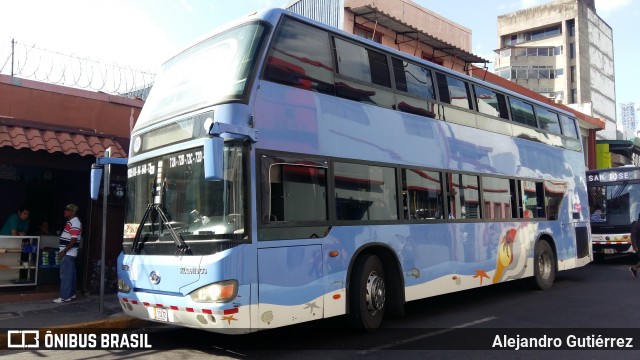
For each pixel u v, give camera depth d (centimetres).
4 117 937
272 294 572
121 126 1086
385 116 782
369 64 779
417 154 828
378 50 802
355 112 731
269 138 601
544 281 1121
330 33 724
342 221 678
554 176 1219
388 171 770
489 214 975
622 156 3753
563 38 6669
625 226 1664
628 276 1369
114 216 1045
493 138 1027
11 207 1100
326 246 648
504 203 1026
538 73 6650
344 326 752
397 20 1568
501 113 1077
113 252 1038
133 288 643
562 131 1307
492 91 1063
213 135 526
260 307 558
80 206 1084
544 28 6925
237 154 568
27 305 905
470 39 2034
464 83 983
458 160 917
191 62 688
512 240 1029
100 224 1030
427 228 819
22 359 630
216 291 536
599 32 7269
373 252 743
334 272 654
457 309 903
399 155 793
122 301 667
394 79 819
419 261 794
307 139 649
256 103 593
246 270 549
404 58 851
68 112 1016
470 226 916
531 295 1056
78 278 1064
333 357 599
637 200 1667
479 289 1149
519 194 1077
